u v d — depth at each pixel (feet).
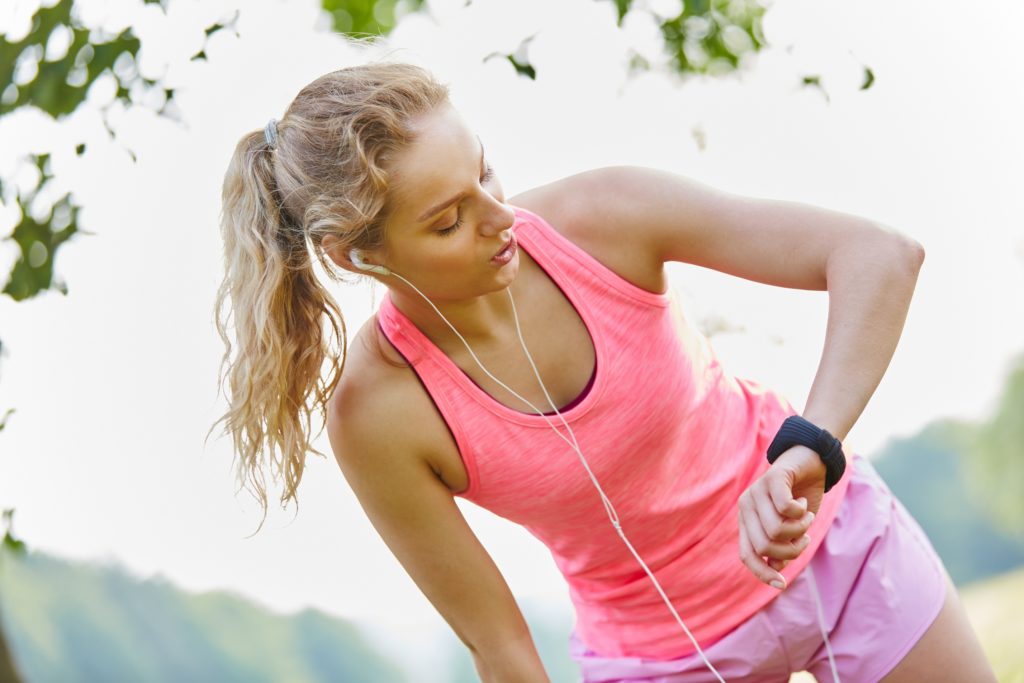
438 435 6.07
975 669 6.46
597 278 5.98
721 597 6.53
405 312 6.00
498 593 6.49
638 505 6.26
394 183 5.37
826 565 6.53
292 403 6.02
